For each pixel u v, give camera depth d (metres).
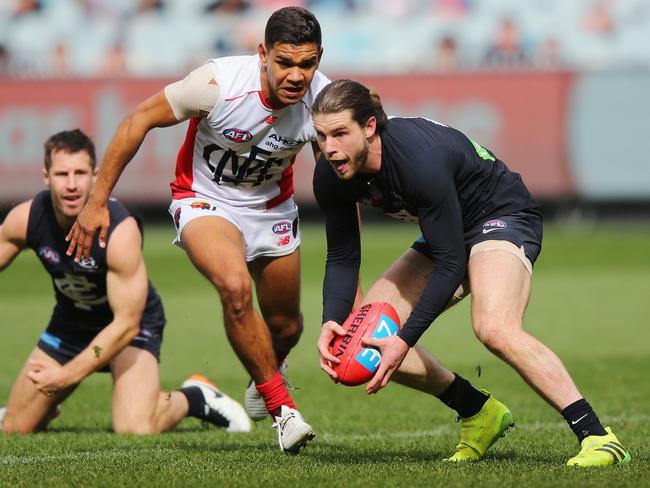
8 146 77.75
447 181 17.14
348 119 16.66
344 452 20.09
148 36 89.75
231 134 20.39
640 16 91.19
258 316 19.73
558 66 90.25
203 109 20.02
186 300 52.09
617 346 39.28
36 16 89.81
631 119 81.50
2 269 24.20
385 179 17.48
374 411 27.56
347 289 18.52
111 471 17.17
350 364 17.19
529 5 91.31
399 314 19.08
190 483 15.94
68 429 25.28
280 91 19.11
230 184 21.42
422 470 16.88
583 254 70.31
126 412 24.03
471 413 19.17
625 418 25.16
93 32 89.69
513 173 19.03
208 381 25.80
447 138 17.75
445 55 91.19
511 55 91.31
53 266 23.75
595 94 81.31
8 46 89.31
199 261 19.91
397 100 81.06
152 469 17.33
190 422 27.27
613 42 91.19
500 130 81.38
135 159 78.12
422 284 19.34
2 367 35.81
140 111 19.84
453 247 17.25
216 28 89.75
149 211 88.50
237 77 20.03
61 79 78.00
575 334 42.19
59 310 24.97
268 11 90.19
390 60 91.12
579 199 82.56
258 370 19.59
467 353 38.41
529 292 17.80
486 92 81.12
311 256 68.06
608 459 17.02
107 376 35.16
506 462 17.92
